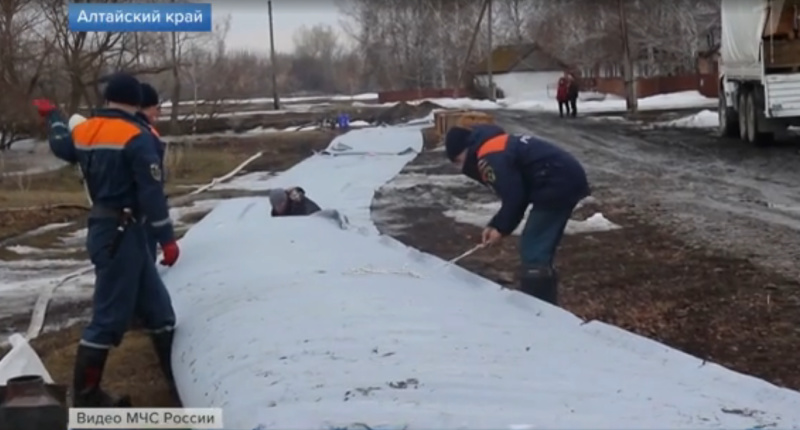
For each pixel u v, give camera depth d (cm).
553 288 740
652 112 4247
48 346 770
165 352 600
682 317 786
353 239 891
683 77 6191
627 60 4588
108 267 563
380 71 8100
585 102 5694
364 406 387
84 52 2719
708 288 884
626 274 964
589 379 431
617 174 1898
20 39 2717
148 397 590
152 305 591
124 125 564
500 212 720
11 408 443
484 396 401
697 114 3606
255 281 677
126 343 714
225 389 454
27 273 1148
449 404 391
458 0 7781
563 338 515
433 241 1220
